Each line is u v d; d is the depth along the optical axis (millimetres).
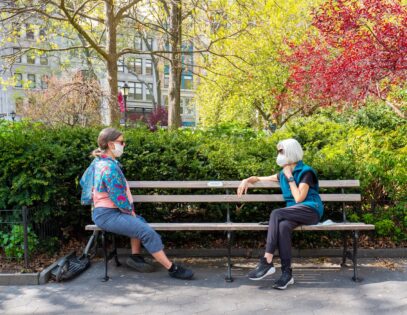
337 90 7953
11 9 10281
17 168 4715
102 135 4277
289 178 4266
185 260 4863
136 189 5051
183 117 56250
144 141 5199
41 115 14500
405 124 9000
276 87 17984
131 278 4293
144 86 54312
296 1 17703
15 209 4707
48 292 3949
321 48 10391
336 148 6012
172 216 5297
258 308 3514
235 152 5176
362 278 4180
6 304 3684
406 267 4492
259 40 17578
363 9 7055
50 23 13445
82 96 12250
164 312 3467
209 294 3838
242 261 4816
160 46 16031
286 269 3984
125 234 4145
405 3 8891
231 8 12305
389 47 6914
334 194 4551
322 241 5098
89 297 3816
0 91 41625
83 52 21703
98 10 13992
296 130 7949
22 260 4613
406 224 5055
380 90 8359
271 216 4133
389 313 3379
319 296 3750
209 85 20625
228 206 4656
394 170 5180
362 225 4141
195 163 4941
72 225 5262
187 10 12828
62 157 4844
